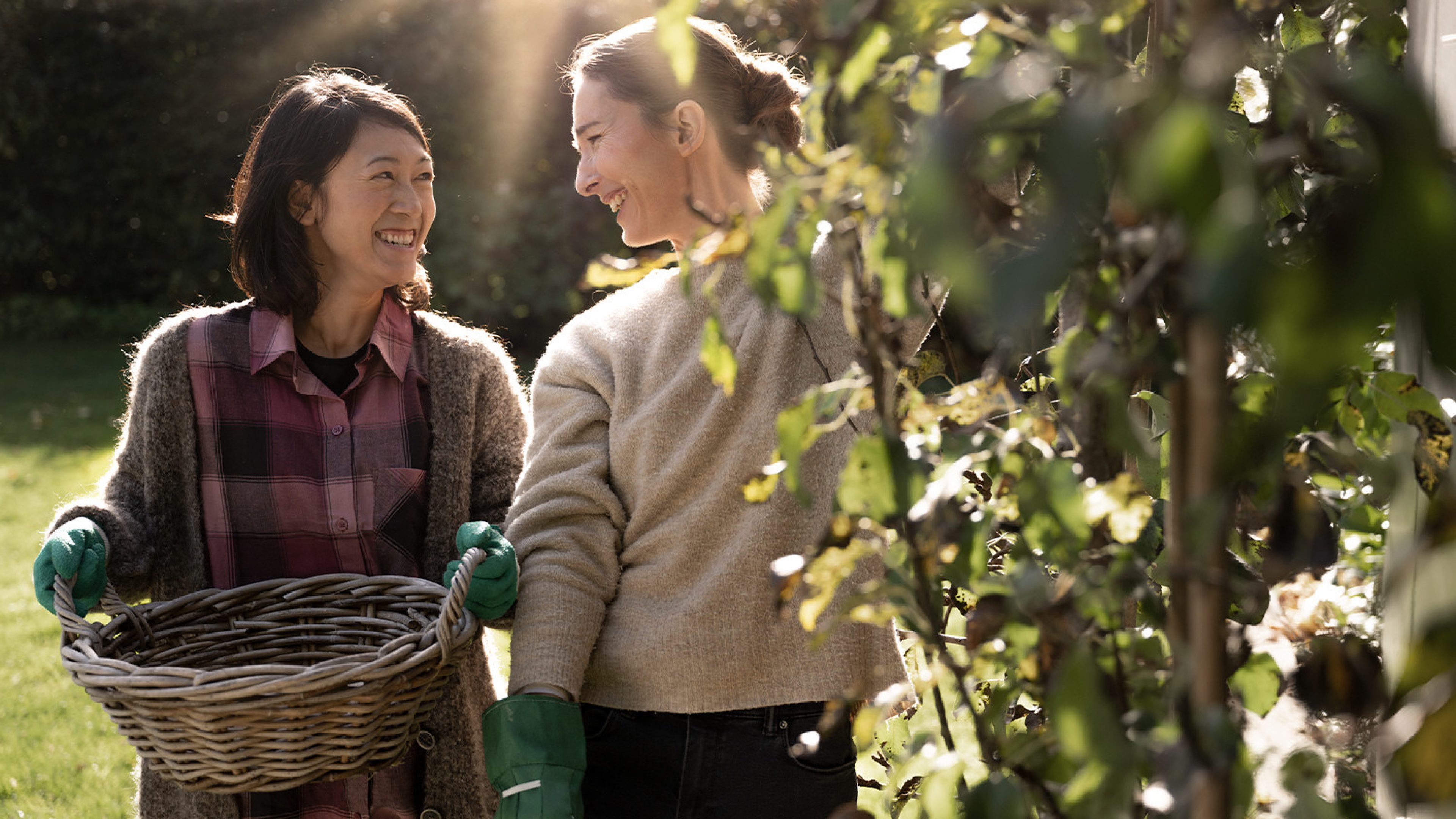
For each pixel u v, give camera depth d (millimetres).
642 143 1622
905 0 701
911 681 1187
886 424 816
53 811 3059
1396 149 430
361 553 1789
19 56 9094
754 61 1697
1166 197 463
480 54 7832
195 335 1776
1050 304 827
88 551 1592
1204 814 640
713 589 1562
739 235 806
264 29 8906
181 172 9328
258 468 1774
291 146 1742
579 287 888
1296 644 966
